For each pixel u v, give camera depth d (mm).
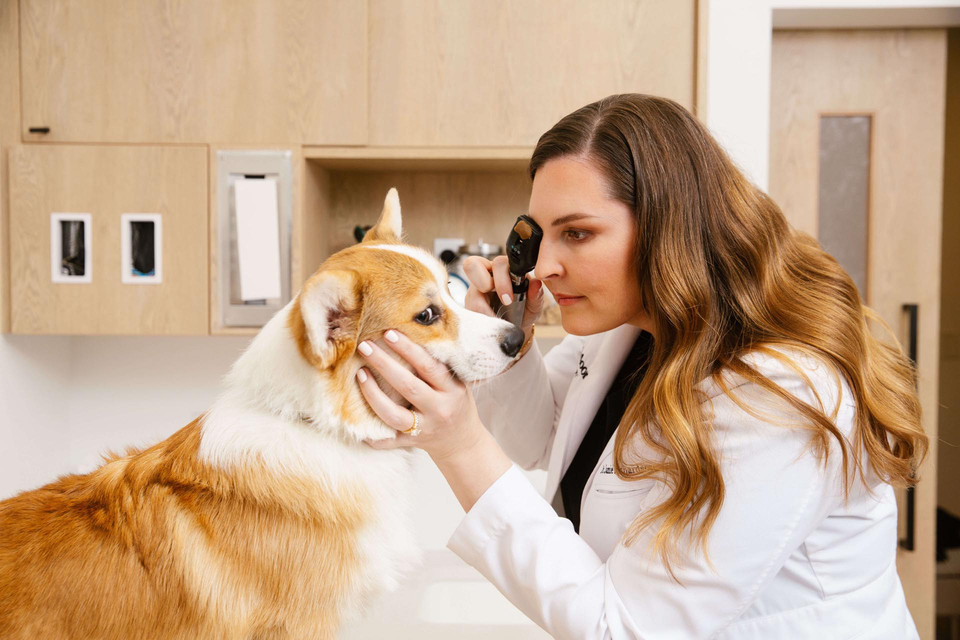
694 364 758
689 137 799
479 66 1561
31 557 750
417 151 1567
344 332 812
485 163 1665
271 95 1549
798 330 767
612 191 783
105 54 1533
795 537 694
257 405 842
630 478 800
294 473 787
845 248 1900
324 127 1556
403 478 909
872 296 1901
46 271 1545
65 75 1534
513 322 1057
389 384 830
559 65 1561
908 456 786
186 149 1537
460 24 1556
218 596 746
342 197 1858
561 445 1058
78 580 734
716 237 791
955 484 2473
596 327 857
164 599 739
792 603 771
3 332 1568
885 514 801
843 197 1889
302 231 1563
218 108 1548
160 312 1556
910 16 1734
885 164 1871
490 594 1636
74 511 801
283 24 1543
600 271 806
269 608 764
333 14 1543
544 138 854
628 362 1040
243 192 1529
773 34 1854
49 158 1528
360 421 821
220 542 757
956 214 2451
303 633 771
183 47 1538
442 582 1661
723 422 728
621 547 771
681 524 701
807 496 687
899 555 1938
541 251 843
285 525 767
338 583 787
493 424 1206
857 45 1845
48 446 1790
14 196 1531
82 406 1891
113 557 748
